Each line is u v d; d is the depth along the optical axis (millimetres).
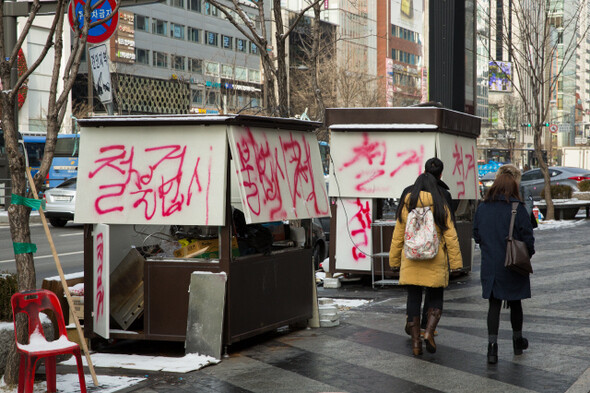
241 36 77000
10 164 5582
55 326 6914
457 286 10852
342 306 9320
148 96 65000
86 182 6867
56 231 22078
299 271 7613
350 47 78250
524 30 23375
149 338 6730
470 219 12258
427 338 6598
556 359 6438
